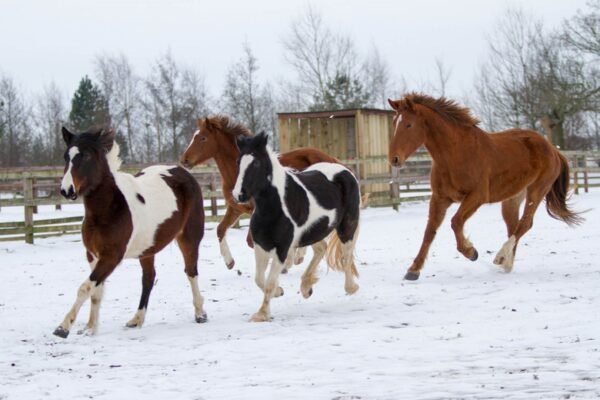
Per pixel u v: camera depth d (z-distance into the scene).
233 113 48.34
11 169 16.84
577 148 47.56
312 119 25.28
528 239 15.19
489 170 11.38
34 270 13.33
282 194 8.55
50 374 6.37
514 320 7.72
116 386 5.79
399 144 10.97
